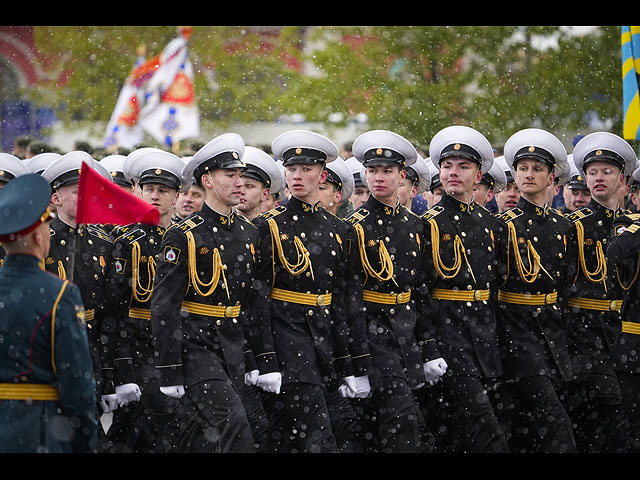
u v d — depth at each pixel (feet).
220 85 132.87
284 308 60.03
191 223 57.00
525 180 68.03
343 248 62.23
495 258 66.90
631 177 77.20
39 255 44.24
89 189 49.96
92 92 140.05
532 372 65.41
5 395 43.11
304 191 61.26
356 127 128.77
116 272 62.69
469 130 65.98
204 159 57.82
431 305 64.08
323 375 59.98
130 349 63.10
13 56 149.59
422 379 62.03
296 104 128.16
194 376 54.80
